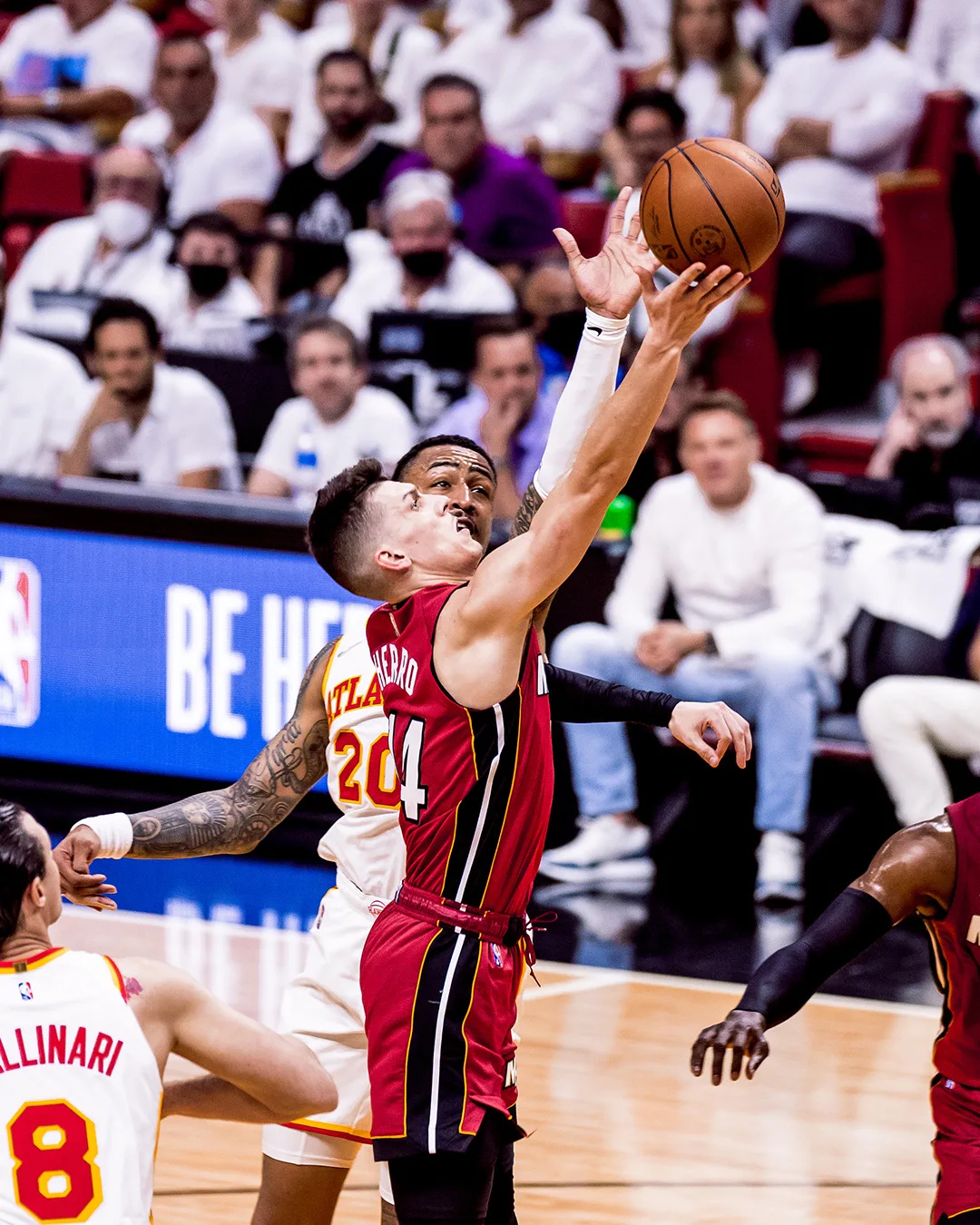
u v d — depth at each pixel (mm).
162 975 4586
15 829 4457
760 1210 7453
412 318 15406
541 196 17438
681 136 16766
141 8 22281
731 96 17781
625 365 14602
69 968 4441
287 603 14016
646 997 10617
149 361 15375
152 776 14672
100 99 20828
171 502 14367
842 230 16547
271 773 6129
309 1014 5918
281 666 14086
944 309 16203
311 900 12828
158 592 14492
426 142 17469
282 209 18250
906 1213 7469
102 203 18062
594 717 5387
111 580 14648
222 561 14203
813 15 18594
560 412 5305
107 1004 4402
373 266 17016
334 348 14781
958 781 12969
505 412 14141
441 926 4875
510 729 4766
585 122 18812
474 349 14805
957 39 17812
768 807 12867
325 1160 5883
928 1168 8023
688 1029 10023
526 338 14086
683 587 13594
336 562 5367
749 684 12922
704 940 11883
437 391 15336
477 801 4789
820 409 17000
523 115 18984
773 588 13250
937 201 16078
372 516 5250
